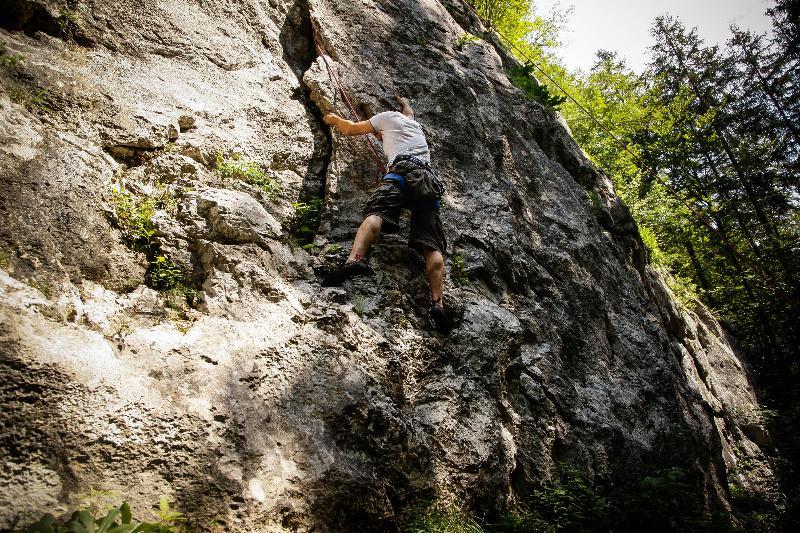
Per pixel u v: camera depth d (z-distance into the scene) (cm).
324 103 458
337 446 268
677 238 1684
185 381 244
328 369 295
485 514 329
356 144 452
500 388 390
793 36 1780
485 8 1152
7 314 211
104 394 215
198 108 387
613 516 398
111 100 342
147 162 344
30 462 186
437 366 363
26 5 338
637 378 538
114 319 266
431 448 319
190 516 206
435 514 294
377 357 332
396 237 410
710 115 1817
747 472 792
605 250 629
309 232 397
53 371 207
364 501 259
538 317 468
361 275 356
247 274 314
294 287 337
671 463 508
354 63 511
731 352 1104
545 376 431
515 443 376
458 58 642
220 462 226
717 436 647
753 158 1736
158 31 409
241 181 381
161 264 304
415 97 530
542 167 625
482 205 497
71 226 277
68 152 298
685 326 872
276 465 240
